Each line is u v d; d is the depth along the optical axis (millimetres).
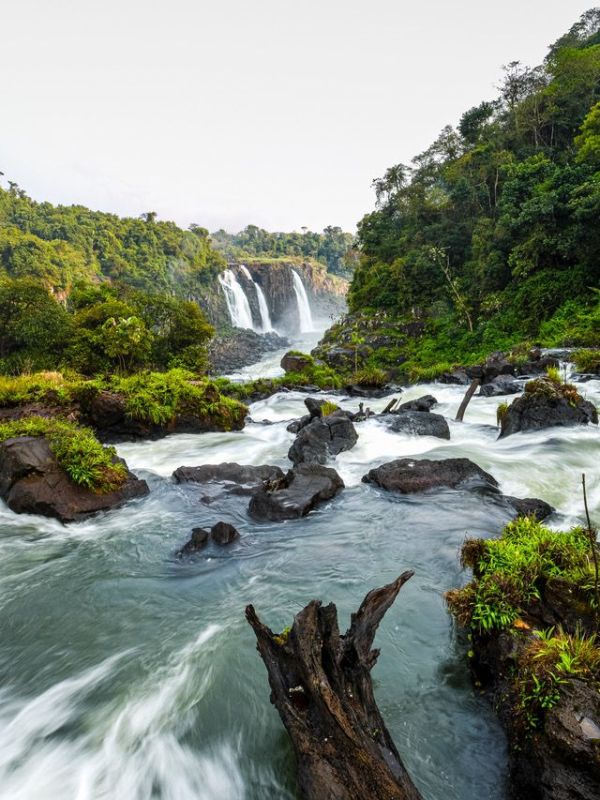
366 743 2705
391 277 54219
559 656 2906
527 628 3412
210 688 3957
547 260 36875
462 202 51906
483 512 6953
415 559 5781
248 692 3881
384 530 6672
